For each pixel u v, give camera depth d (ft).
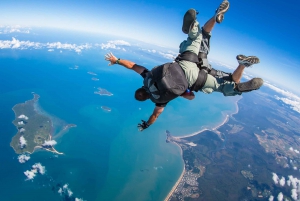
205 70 14.24
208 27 15.28
